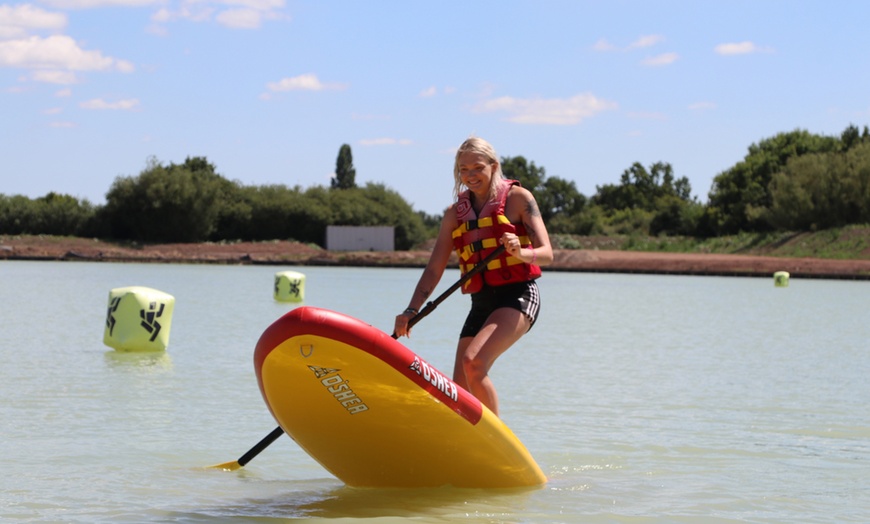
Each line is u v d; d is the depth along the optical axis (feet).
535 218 15.57
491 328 15.33
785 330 49.96
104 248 180.65
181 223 197.26
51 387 25.98
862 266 147.13
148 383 27.07
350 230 203.72
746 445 19.72
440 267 16.34
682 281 125.18
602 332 47.52
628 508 14.56
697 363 34.30
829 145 229.25
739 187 222.69
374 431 14.55
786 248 182.29
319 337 13.33
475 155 15.57
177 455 18.11
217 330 44.24
